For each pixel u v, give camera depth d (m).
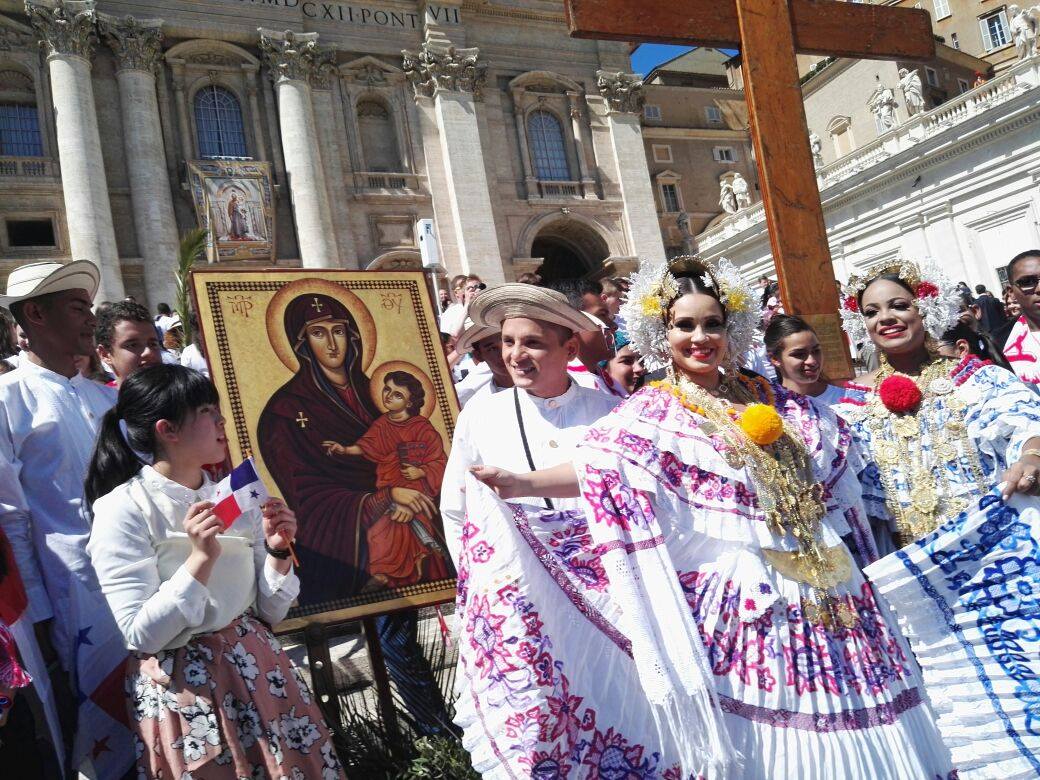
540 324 3.34
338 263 24.59
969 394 3.31
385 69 26.53
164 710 2.66
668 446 2.67
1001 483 3.04
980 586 3.02
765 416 2.66
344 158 25.75
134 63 23.22
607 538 2.52
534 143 29.03
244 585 2.93
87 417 3.65
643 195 29.75
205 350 3.84
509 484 2.64
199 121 24.36
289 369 3.97
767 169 5.32
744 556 2.61
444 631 4.28
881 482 3.47
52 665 3.35
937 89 33.03
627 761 2.65
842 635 2.60
